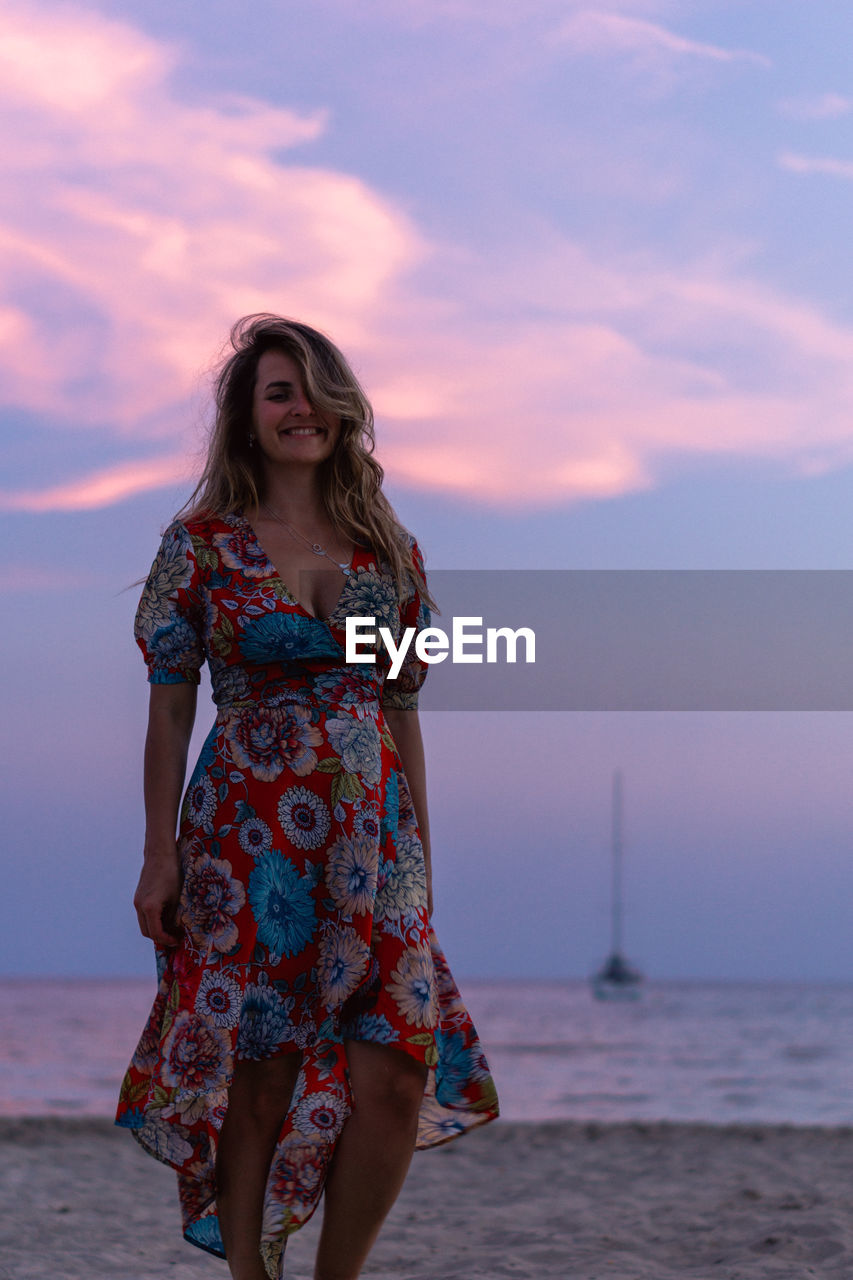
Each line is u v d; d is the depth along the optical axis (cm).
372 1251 442
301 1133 231
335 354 256
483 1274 383
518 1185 645
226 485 253
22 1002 7250
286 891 236
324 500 254
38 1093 2000
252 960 234
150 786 243
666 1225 477
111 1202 573
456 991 254
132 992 9806
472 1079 249
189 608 245
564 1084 2338
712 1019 5603
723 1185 593
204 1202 247
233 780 238
